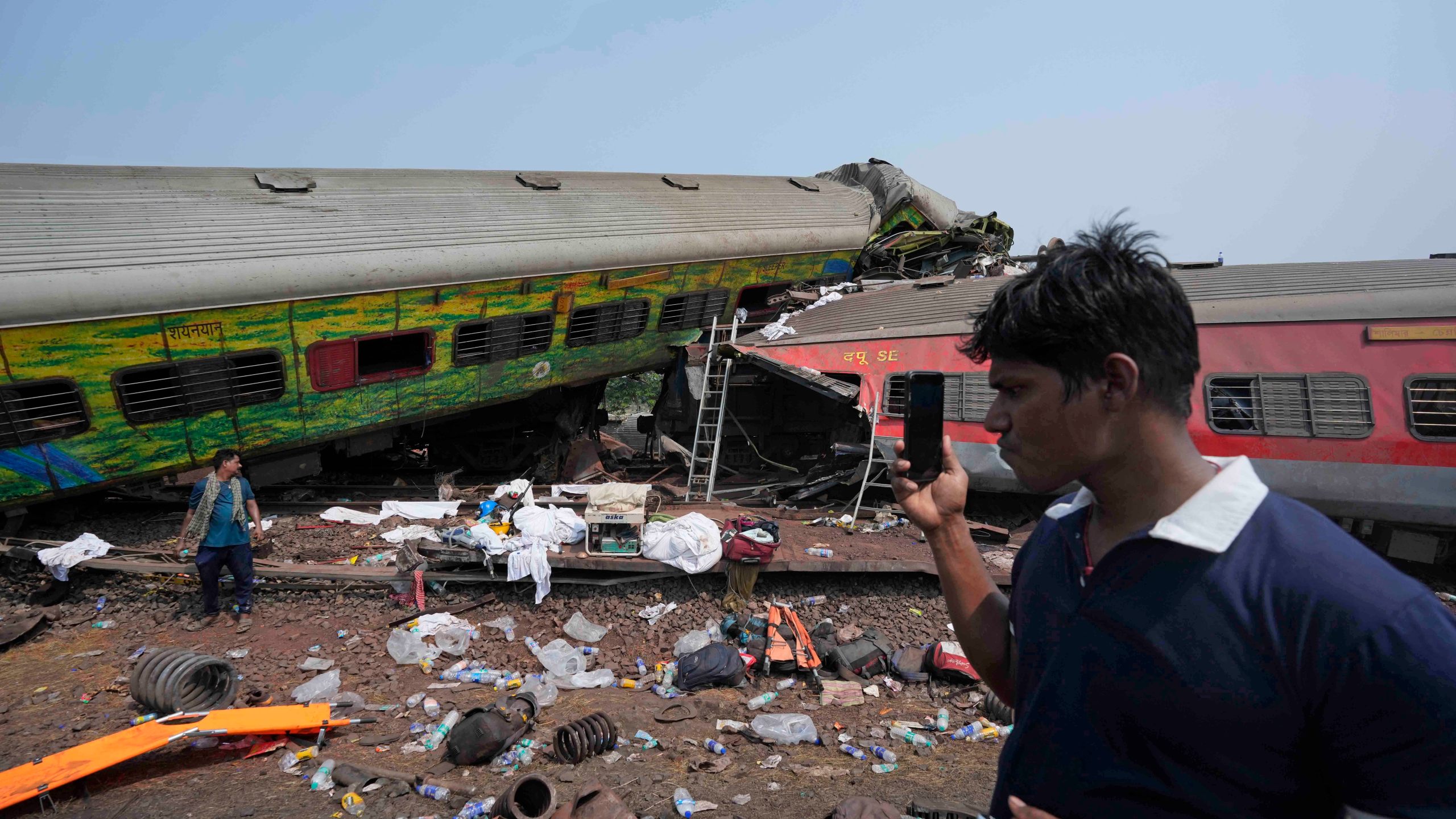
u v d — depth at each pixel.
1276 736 1.15
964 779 5.54
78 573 9.66
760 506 11.90
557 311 14.45
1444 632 1.02
